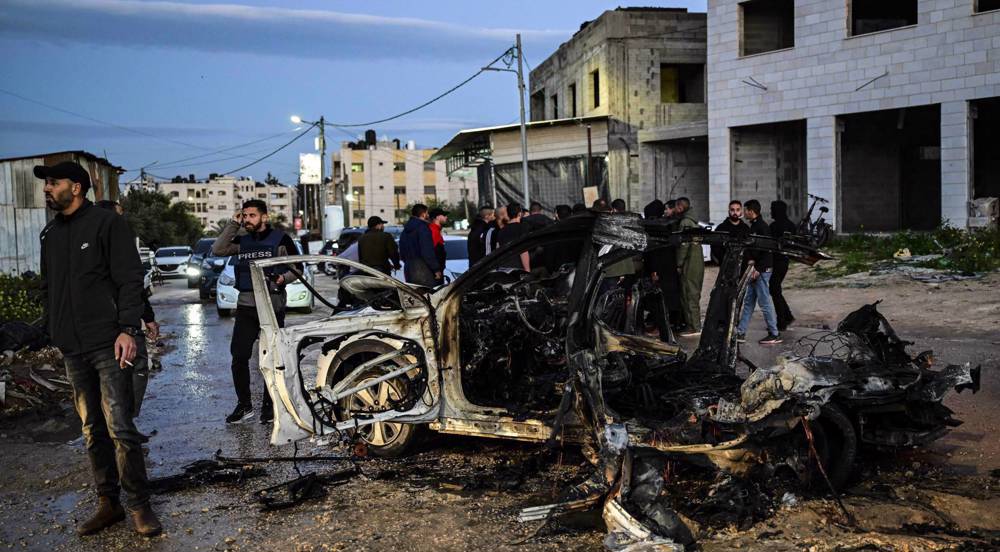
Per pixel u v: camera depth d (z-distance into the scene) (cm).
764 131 2470
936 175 2523
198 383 895
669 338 718
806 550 396
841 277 1606
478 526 448
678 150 2945
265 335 545
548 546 418
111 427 445
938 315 1122
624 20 2919
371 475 548
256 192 17788
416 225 1096
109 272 452
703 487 482
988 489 473
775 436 461
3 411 741
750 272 602
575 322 500
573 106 3494
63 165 445
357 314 578
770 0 2491
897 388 477
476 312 616
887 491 476
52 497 518
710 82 2431
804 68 2216
